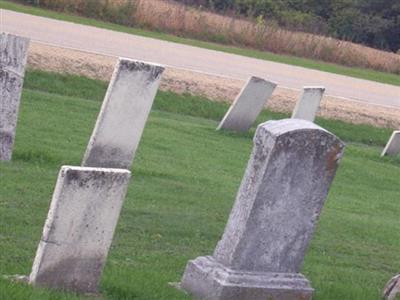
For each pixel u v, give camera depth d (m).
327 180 11.52
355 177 27.17
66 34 42.00
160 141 25.52
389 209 23.08
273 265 11.54
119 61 18.39
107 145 18.67
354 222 19.78
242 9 76.12
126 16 55.19
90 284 10.83
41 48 34.81
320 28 78.06
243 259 11.40
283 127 11.30
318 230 18.17
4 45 18.02
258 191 11.27
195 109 34.00
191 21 57.03
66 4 54.19
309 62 57.88
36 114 25.52
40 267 10.49
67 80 32.22
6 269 11.71
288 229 11.52
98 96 32.06
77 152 21.27
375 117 39.50
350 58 63.41
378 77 58.09
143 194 18.20
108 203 10.62
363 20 81.56
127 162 18.94
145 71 18.62
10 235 13.78
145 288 11.34
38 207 15.69
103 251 10.77
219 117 34.12
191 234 15.91
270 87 29.50
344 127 37.44
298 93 39.50
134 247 14.45
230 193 20.28
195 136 27.72
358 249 17.30
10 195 16.14
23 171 18.11
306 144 11.30
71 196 10.41
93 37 43.25
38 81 31.27
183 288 11.80
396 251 17.73
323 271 14.72
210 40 57.50
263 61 50.97
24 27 41.22
